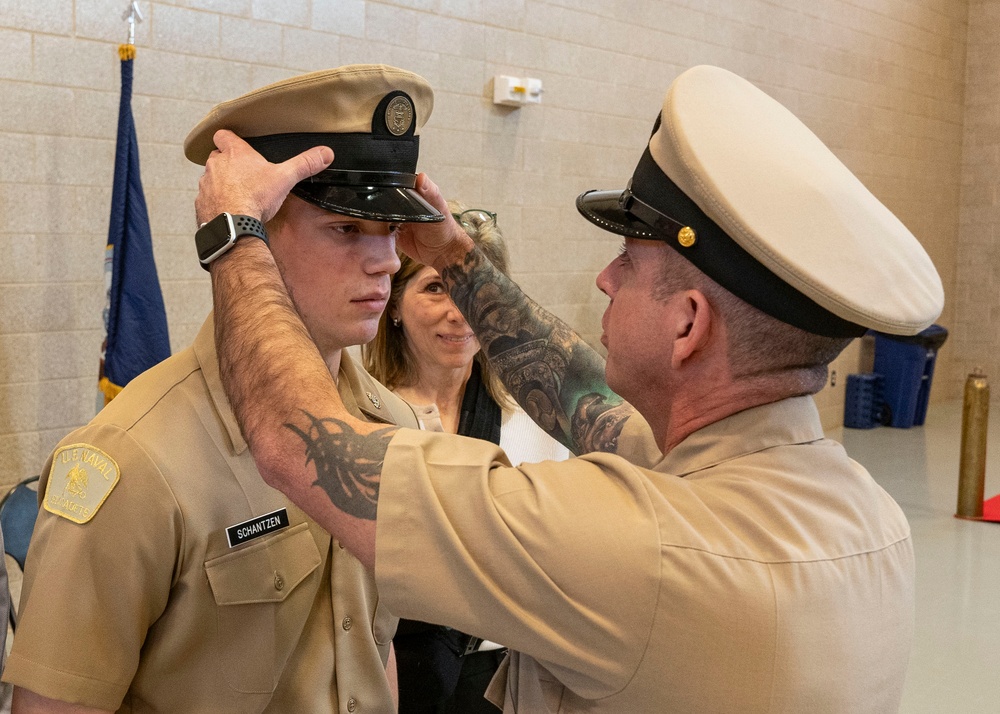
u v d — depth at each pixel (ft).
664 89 19.10
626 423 4.44
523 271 16.92
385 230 4.28
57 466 3.81
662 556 2.98
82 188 11.22
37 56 10.69
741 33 20.58
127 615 3.67
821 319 3.12
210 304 12.59
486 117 15.89
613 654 3.00
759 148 3.15
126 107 10.59
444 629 6.34
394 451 3.19
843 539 3.25
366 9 13.88
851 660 3.11
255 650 4.00
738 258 3.13
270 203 3.72
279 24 12.87
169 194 12.00
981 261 29.25
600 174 18.10
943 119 27.94
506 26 15.96
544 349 4.83
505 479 3.20
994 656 11.28
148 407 3.89
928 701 10.20
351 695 4.36
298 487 3.26
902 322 3.01
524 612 3.01
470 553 3.07
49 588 3.64
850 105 24.03
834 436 24.45
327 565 4.34
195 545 3.84
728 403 3.41
